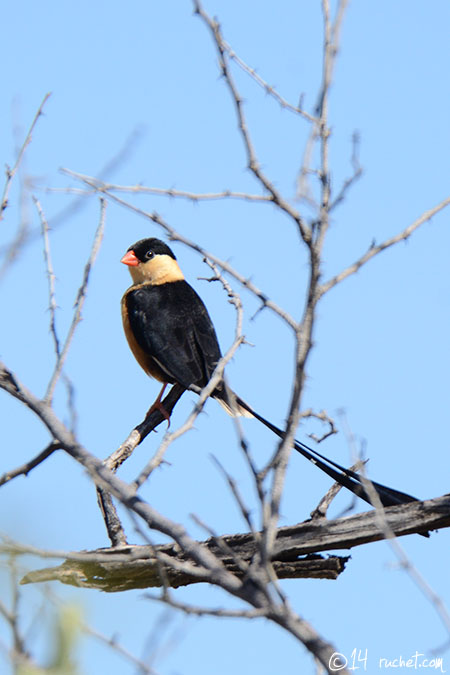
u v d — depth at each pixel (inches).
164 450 250.7
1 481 263.4
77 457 259.3
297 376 208.2
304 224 214.7
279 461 205.8
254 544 293.7
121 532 326.0
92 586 301.6
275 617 197.0
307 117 217.8
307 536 285.1
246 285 220.8
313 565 290.0
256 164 217.2
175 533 243.1
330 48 217.6
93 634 140.0
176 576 299.1
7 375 263.9
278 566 290.8
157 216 225.9
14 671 117.6
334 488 300.7
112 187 225.6
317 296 213.8
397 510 279.7
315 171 215.5
